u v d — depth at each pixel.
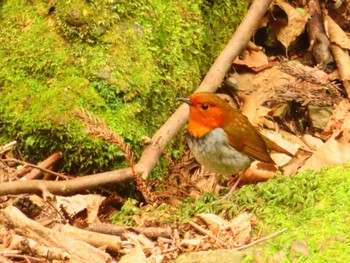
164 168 10.55
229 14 12.55
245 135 9.62
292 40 12.88
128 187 10.15
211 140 9.59
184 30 11.24
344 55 12.52
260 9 12.10
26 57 10.20
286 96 11.90
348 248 7.77
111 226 8.58
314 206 8.58
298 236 8.01
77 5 10.17
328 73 12.56
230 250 8.00
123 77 10.12
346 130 10.52
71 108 9.92
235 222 8.51
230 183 10.37
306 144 11.20
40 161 10.16
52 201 9.18
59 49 10.20
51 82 10.09
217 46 12.34
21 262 8.02
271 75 12.38
